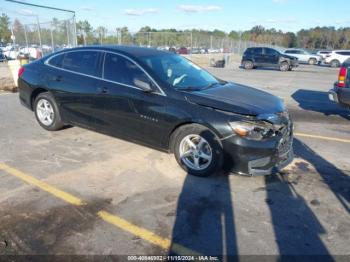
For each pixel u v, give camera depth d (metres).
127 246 2.80
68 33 16.39
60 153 4.86
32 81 5.73
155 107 4.24
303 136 6.18
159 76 4.37
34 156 4.72
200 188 3.86
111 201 3.52
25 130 5.94
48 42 18.67
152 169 4.37
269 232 3.05
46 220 3.13
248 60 24.48
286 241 2.93
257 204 3.54
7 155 4.73
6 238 2.85
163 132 4.27
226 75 18.56
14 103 8.28
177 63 5.02
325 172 4.43
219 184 3.98
